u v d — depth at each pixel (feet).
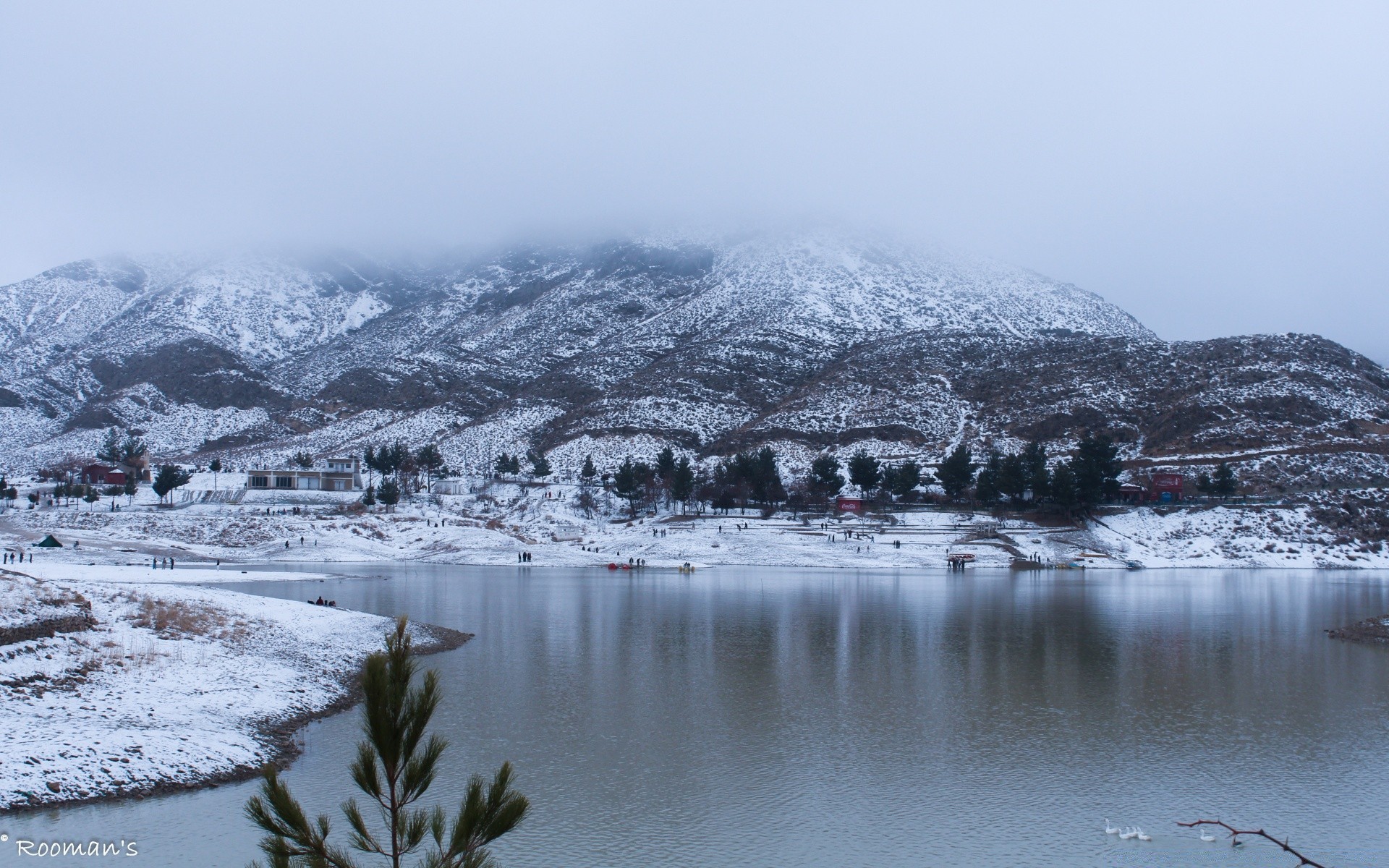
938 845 77.56
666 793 89.66
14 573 152.87
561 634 190.70
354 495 559.38
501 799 45.57
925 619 219.41
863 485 526.16
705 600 263.90
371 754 45.14
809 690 136.77
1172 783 94.17
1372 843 78.95
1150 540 452.35
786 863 73.46
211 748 93.50
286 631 154.30
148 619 141.69
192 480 597.52
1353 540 442.09
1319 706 128.26
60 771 82.53
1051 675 149.79
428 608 232.73
